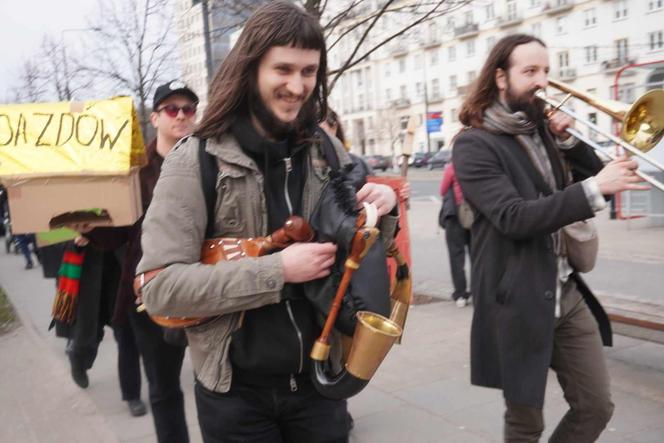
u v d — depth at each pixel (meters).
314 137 1.79
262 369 1.71
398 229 1.90
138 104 12.98
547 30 47.47
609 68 43.28
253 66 1.65
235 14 6.55
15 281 10.70
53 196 2.71
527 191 2.37
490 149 2.38
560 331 2.46
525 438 2.47
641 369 4.21
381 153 66.38
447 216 6.26
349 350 1.76
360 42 6.21
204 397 1.79
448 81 58.72
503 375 2.37
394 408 3.89
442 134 60.12
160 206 1.64
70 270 3.62
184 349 2.99
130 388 4.16
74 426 4.04
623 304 5.14
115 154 2.75
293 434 1.84
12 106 2.87
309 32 1.62
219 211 1.68
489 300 2.42
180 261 1.60
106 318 3.87
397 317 1.98
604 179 2.13
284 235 1.64
